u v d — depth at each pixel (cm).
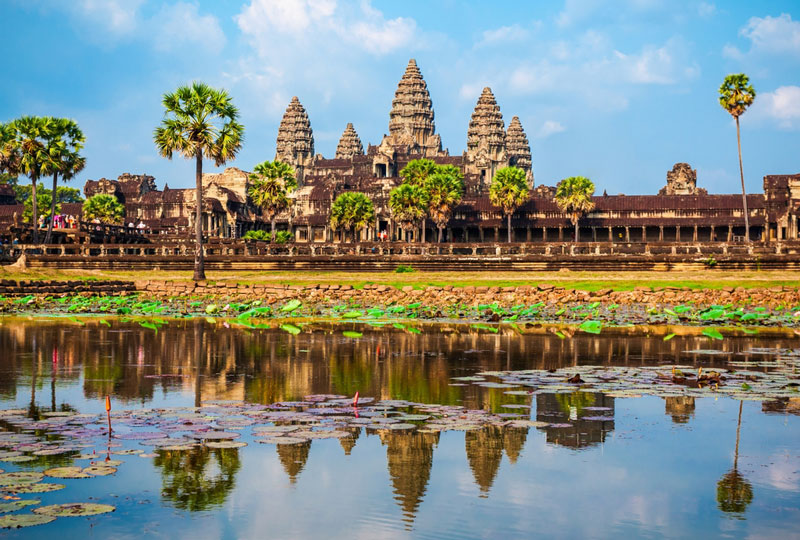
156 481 1394
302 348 3250
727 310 4897
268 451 1586
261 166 12381
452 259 7631
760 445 1653
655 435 1727
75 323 4353
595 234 16412
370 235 17962
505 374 2555
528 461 1538
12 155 9112
